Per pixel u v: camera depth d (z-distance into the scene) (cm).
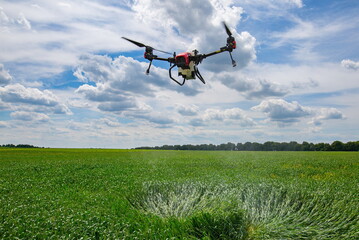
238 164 3072
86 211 833
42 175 2016
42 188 1392
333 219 738
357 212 774
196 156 5116
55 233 660
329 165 2992
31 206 921
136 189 1191
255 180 1467
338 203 829
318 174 2147
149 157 4725
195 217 694
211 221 679
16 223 726
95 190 1379
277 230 662
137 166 2789
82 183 1580
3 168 2564
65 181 1692
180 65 751
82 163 3225
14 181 1666
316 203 845
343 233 671
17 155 5444
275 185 1148
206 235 633
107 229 679
